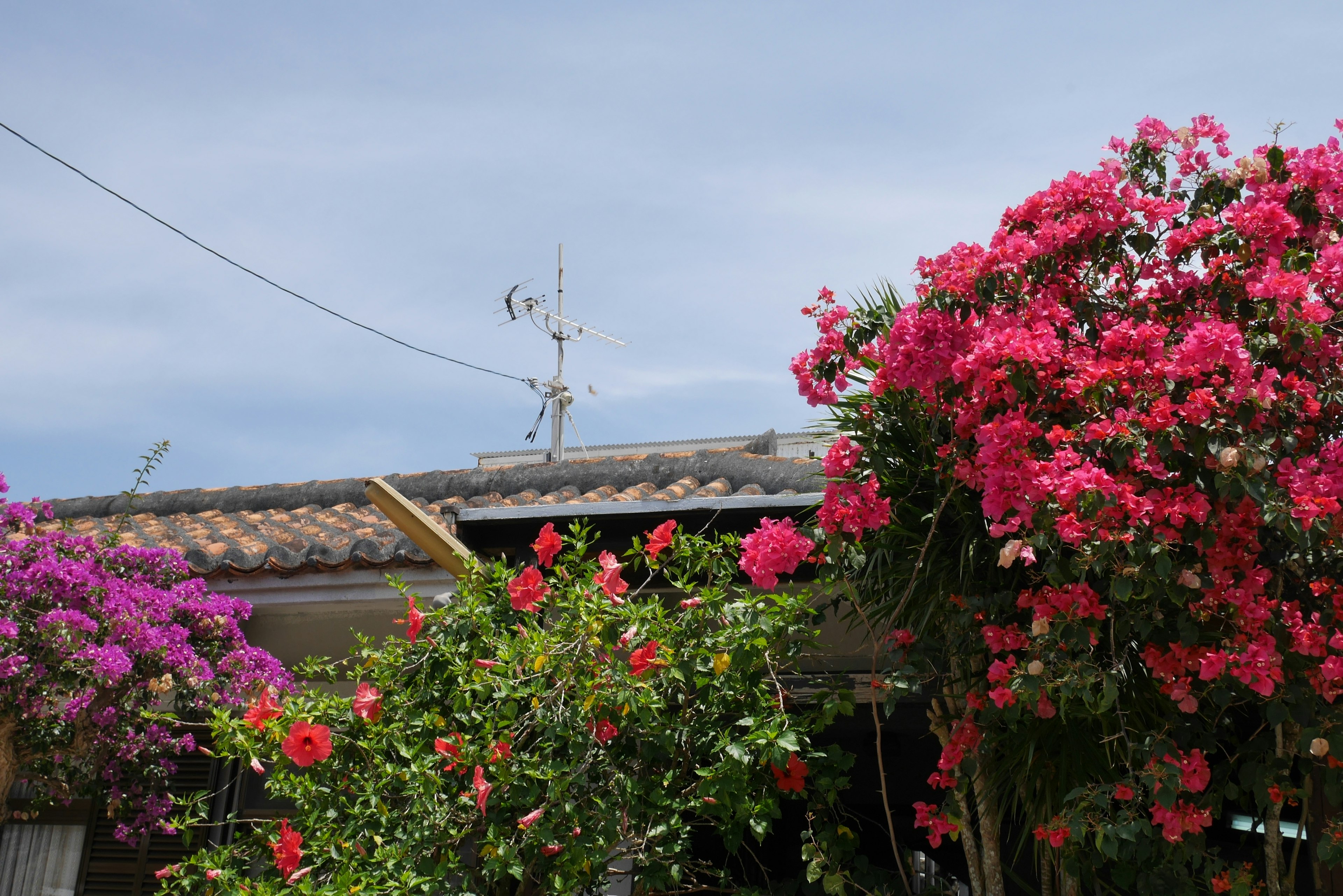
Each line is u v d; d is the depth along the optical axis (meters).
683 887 3.49
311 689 4.05
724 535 3.78
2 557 5.07
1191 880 3.00
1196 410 2.69
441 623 3.72
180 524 7.07
